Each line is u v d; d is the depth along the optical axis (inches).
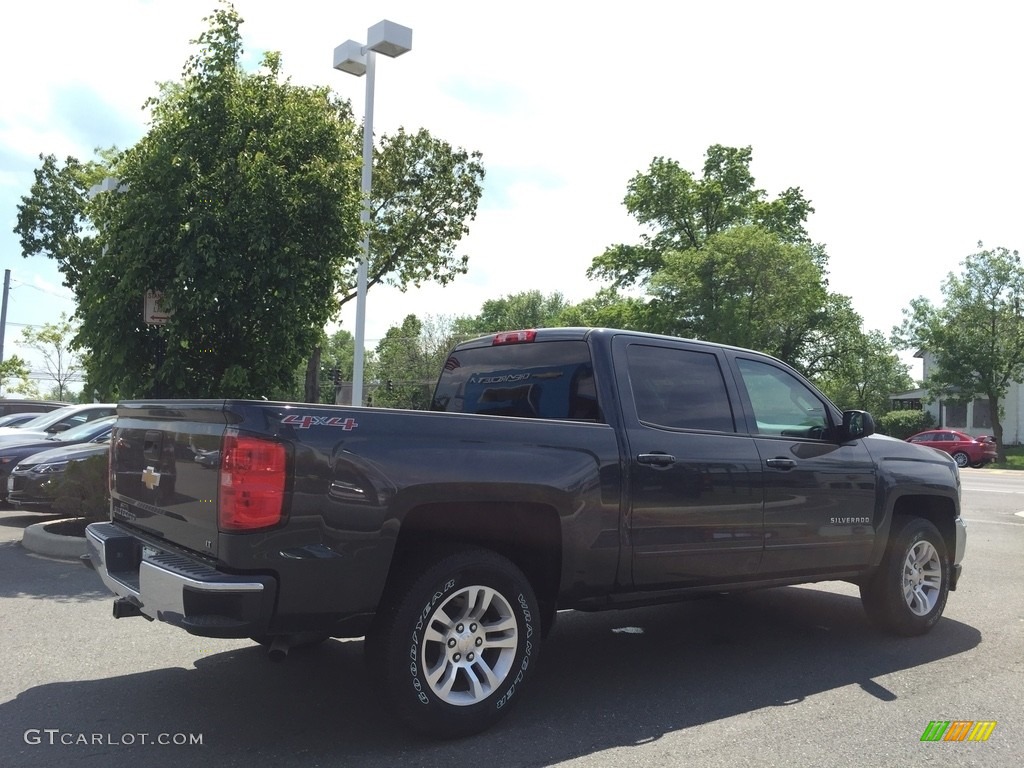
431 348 1893.5
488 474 161.0
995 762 151.3
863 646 230.2
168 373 363.3
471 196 709.3
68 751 150.1
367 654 154.6
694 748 155.7
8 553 345.7
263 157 353.1
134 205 351.6
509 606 164.1
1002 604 286.5
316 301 378.9
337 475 146.0
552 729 164.4
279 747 152.9
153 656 208.4
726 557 197.8
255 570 140.4
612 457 179.9
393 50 514.3
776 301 1352.1
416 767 144.9
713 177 1649.9
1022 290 1400.1
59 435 507.8
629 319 1562.5
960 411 1825.8
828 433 228.4
